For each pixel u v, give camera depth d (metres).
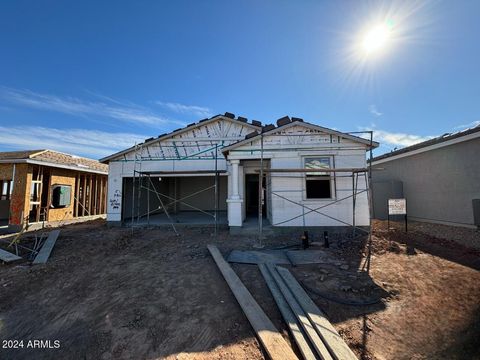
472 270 5.32
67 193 14.11
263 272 5.42
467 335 3.39
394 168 13.86
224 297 4.48
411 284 4.81
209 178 17.23
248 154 9.42
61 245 8.35
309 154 9.16
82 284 5.30
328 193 9.11
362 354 3.14
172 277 5.38
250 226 9.47
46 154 13.29
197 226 11.22
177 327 3.68
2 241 9.09
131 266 6.16
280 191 9.16
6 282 5.55
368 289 4.65
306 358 3.02
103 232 10.38
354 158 9.00
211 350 3.21
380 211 13.16
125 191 12.70
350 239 8.00
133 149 12.46
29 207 11.79
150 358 3.12
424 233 8.89
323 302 4.26
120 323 3.83
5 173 11.95
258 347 3.26
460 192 10.02
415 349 3.21
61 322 3.99
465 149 9.84
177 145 12.80
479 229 9.20
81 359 3.19
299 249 7.18
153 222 11.98
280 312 3.98
